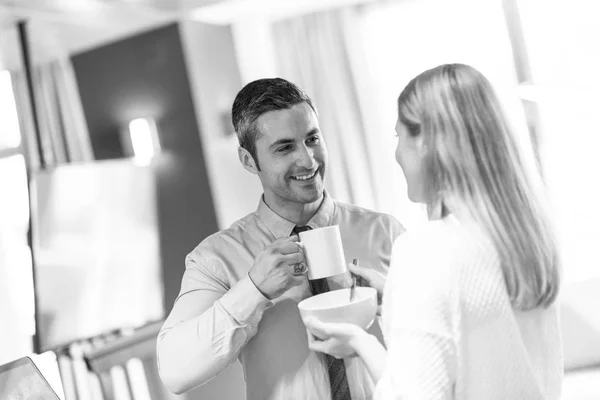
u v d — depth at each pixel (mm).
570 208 4582
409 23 4996
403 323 1180
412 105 1278
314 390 1717
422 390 1147
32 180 2938
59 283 2965
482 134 1224
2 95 3285
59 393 2889
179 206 4438
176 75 4410
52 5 3527
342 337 1386
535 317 1268
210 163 4367
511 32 4734
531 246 1216
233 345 1625
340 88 5113
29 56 3479
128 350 3324
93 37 4027
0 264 2729
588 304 4270
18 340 2730
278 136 1687
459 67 1264
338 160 5113
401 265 1222
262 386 1750
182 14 4406
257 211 1895
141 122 4340
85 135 3773
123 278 3381
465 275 1177
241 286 1619
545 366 1280
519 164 1249
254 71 5039
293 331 1746
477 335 1186
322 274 1575
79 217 3127
